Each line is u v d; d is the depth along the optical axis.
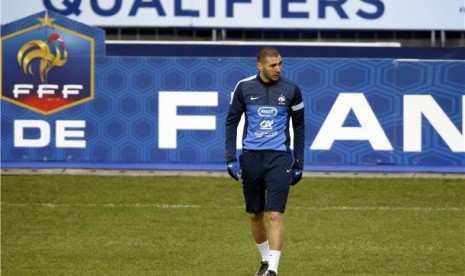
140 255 40.94
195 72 62.50
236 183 59.75
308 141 62.22
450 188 58.69
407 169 62.09
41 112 63.41
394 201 55.19
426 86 61.91
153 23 75.62
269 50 34.94
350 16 75.31
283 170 34.97
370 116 62.09
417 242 43.97
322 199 55.50
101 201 54.88
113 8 75.62
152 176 61.72
